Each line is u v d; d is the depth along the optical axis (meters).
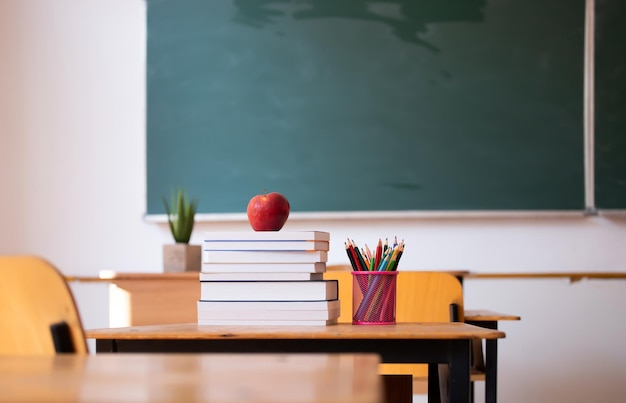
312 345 1.63
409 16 4.43
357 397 0.75
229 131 4.48
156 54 4.55
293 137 4.45
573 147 4.34
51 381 0.90
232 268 1.91
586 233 4.36
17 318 1.32
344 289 2.47
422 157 4.39
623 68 4.33
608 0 4.34
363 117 4.42
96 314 4.51
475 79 4.40
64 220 4.58
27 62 4.63
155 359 1.12
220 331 1.67
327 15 4.46
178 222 3.40
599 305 4.32
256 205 1.99
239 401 0.74
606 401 4.30
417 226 4.41
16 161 4.61
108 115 4.59
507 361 4.35
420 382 3.64
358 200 4.39
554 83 4.36
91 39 4.62
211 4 4.52
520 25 4.39
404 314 2.58
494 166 4.36
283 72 4.46
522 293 4.34
